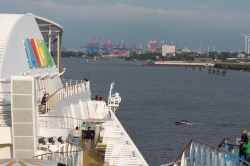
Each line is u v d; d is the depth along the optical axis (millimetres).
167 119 156250
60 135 48812
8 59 51438
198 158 41156
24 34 59688
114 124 64125
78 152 44406
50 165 30359
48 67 67812
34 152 43656
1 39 54688
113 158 46312
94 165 48219
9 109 47344
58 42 89688
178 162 46688
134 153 48281
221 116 167875
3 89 48188
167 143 115125
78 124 65438
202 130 136500
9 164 29953
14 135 43281
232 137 126562
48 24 82062
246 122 154000
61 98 61250
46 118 49812
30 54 58906
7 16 60875
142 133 128375
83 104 78438
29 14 63750
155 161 96875
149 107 190625
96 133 55938
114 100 93188
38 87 57781
